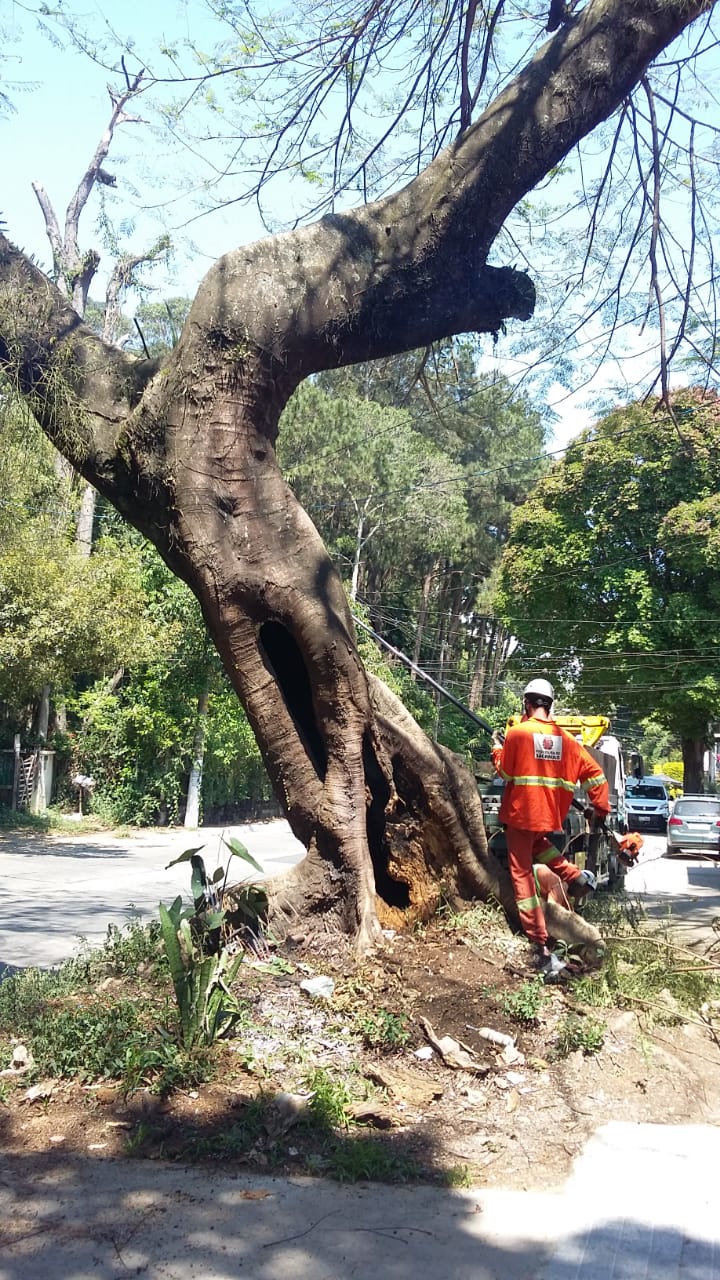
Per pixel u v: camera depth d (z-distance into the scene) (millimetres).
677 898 16766
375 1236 4000
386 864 7508
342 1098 5078
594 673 34344
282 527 7176
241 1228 4035
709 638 31719
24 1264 3750
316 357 7340
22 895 14664
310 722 7816
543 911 6961
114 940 7367
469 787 7512
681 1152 4863
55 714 30500
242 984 6207
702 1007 6770
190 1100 5105
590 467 33188
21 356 7574
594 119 7531
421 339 7617
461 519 37812
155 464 7129
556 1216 4215
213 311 7062
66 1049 5457
